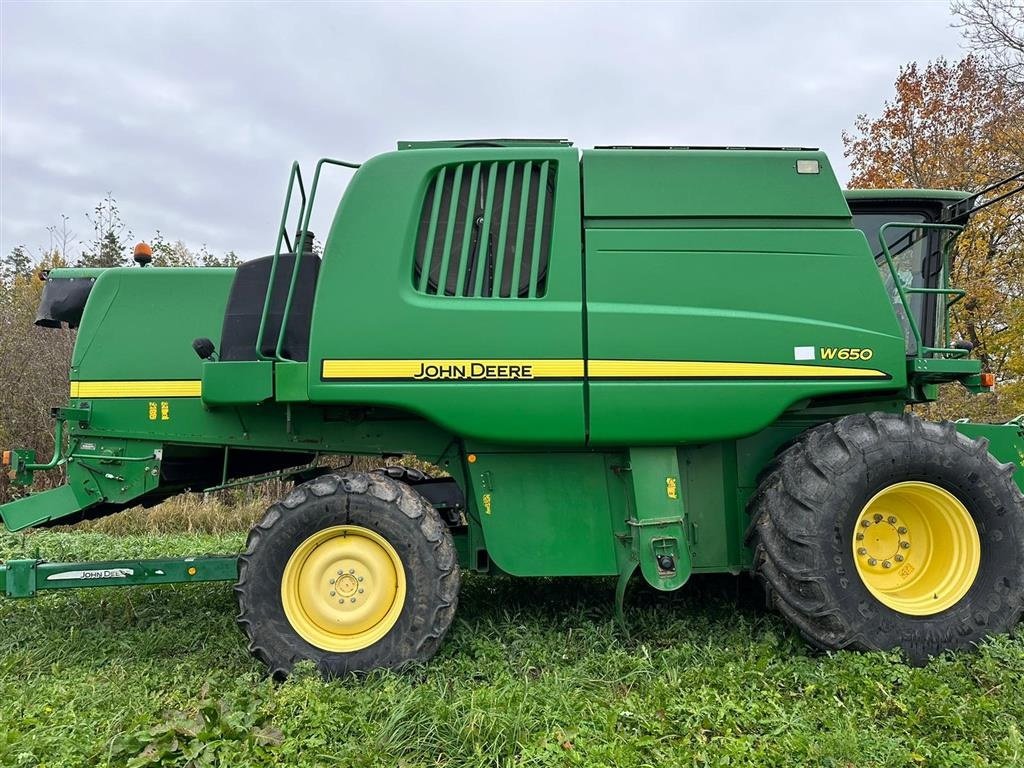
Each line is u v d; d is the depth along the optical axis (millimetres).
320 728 2770
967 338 10727
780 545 3547
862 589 3490
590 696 3080
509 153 3693
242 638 3914
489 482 3781
